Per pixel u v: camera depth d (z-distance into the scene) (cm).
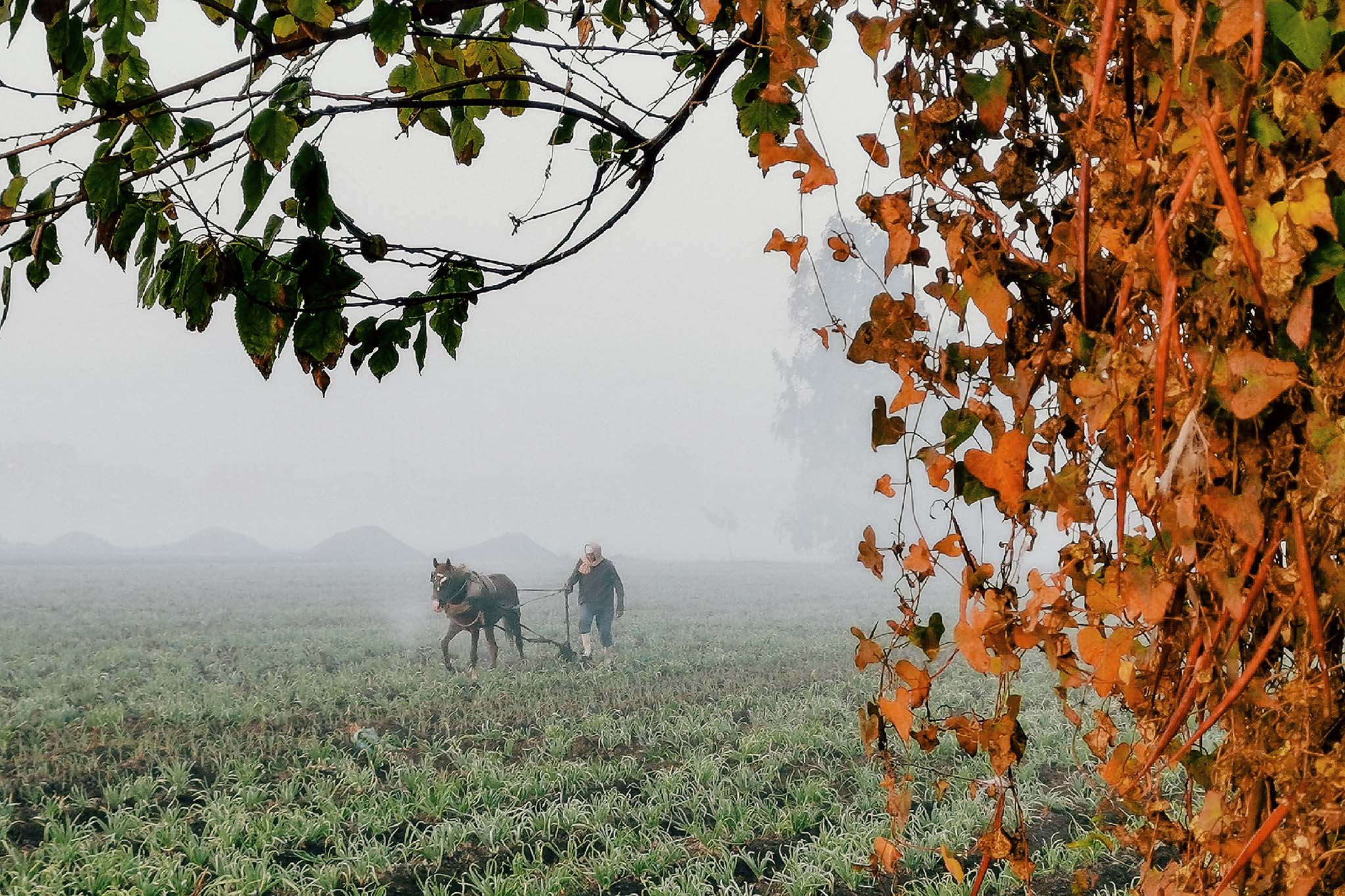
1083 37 127
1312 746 97
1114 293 115
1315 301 92
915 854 651
